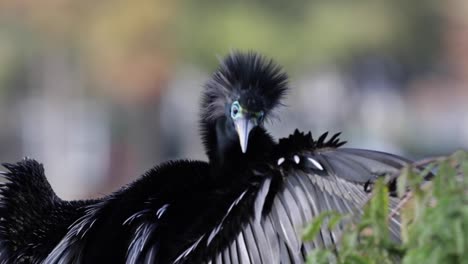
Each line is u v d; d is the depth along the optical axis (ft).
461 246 13.12
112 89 96.27
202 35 90.63
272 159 18.61
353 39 95.55
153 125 99.96
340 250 14.58
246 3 91.20
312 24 92.53
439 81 117.29
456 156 13.62
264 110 21.35
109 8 93.20
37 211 20.81
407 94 117.60
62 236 20.39
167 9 91.56
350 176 17.71
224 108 21.35
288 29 91.35
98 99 100.37
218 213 18.37
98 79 96.17
